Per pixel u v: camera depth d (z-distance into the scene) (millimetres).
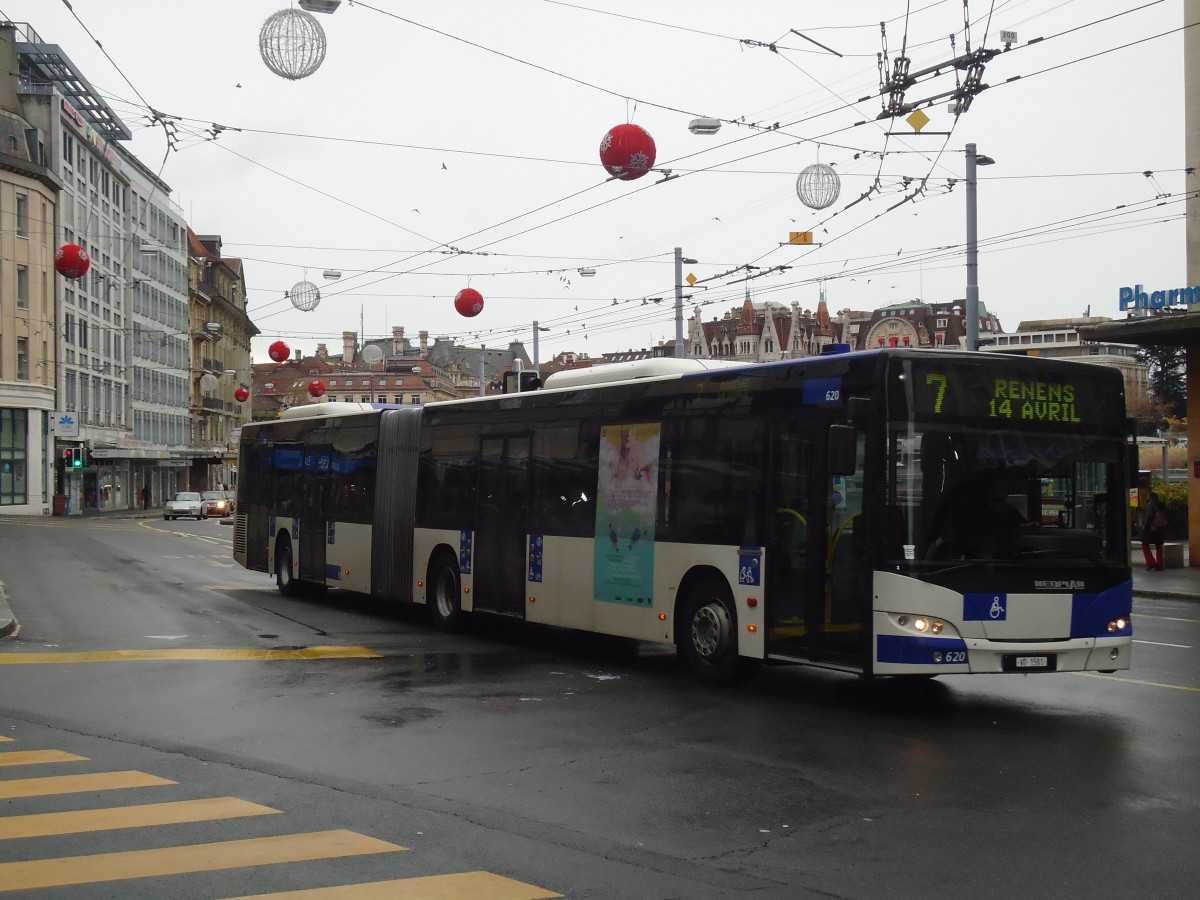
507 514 15867
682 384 13062
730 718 10492
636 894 5730
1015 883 5984
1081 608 10750
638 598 13398
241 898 5590
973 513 10602
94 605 20000
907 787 7984
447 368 147375
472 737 9570
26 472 62750
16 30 63844
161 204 86812
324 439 21406
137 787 7855
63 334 66062
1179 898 5766
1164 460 42094
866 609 10594
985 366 10891
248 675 12773
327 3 14703
